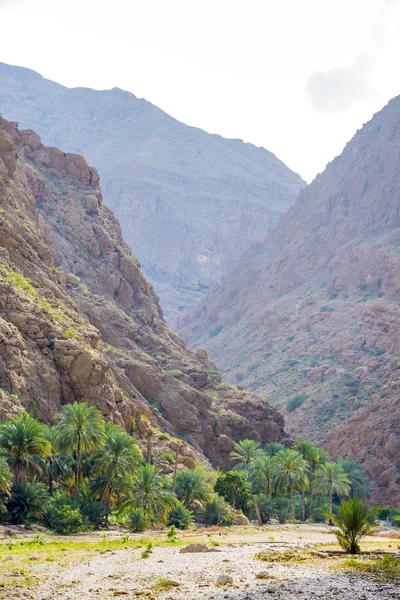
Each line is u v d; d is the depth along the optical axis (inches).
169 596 1095.6
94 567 1466.5
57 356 3666.3
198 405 5418.3
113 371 4768.7
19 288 4013.3
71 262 6195.9
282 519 4311.0
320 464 4982.8
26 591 1163.9
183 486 3580.2
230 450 5374.0
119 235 7509.8
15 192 5639.8
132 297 6628.9
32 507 2539.4
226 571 1349.7
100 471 2992.1
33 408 3331.7
